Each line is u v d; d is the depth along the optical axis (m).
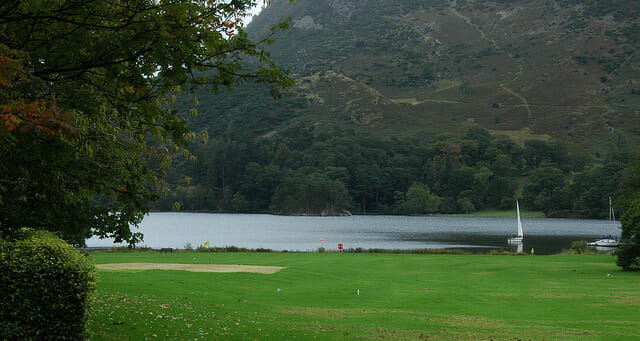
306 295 26.12
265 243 84.25
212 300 22.62
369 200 192.75
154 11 10.05
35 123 7.66
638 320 20.36
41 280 10.21
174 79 10.19
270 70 10.91
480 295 27.05
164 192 13.55
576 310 22.84
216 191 193.12
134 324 14.93
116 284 24.81
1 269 9.95
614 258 50.38
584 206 156.25
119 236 14.74
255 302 23.23
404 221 150.50
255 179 189.62
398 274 36.59
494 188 182.88
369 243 85.12
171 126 11.52
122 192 11.96
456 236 100.62
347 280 32.59
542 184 172.62
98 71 10.68
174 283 26.67
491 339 15.72
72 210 11.91
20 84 8.88
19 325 10.05
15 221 10.60
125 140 12.42
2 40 9.02
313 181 177.50
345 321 18.89
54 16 8.88
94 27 9.48
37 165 9.05
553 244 84.50
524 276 36.38
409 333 16.62
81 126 9.45
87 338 10.91
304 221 148.00
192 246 76.81
